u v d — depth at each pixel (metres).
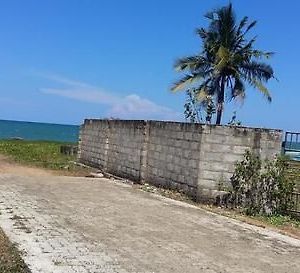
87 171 20.78
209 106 30.19
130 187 15.83
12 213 10.12
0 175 17.06
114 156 19.77
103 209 11.34
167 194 14.41
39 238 8.22
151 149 16.64
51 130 137.25
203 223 10.53
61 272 6.53
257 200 12.78
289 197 12.49
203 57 30.33
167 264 7.24
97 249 7.79
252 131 12.95
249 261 7.76
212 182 13.12
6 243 7.72
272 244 9.08
